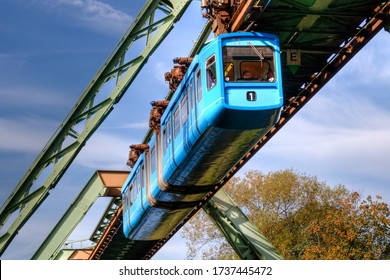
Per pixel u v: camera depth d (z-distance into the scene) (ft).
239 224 135.23
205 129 83.10
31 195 118.73
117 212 141.08
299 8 82.33
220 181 108.17
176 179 101.81
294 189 213.05
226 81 79.15
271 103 79.00
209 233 210.59
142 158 121.39
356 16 84.89
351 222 170.30
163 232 130.11
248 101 78.69
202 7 90.07
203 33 107.34
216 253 208.44
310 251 173.47
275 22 85.51
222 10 87.81
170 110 100.78
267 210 212.23
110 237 150.00
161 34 105.29
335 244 172.65
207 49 82.94
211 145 86.53
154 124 112.78
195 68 86.84
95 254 162.40
